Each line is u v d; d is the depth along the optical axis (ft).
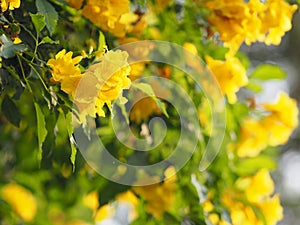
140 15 3.61
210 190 3.89
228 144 3.91
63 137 3.42
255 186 3.99
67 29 3.38
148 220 3.83
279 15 3.55
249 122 4.00
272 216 3.99
